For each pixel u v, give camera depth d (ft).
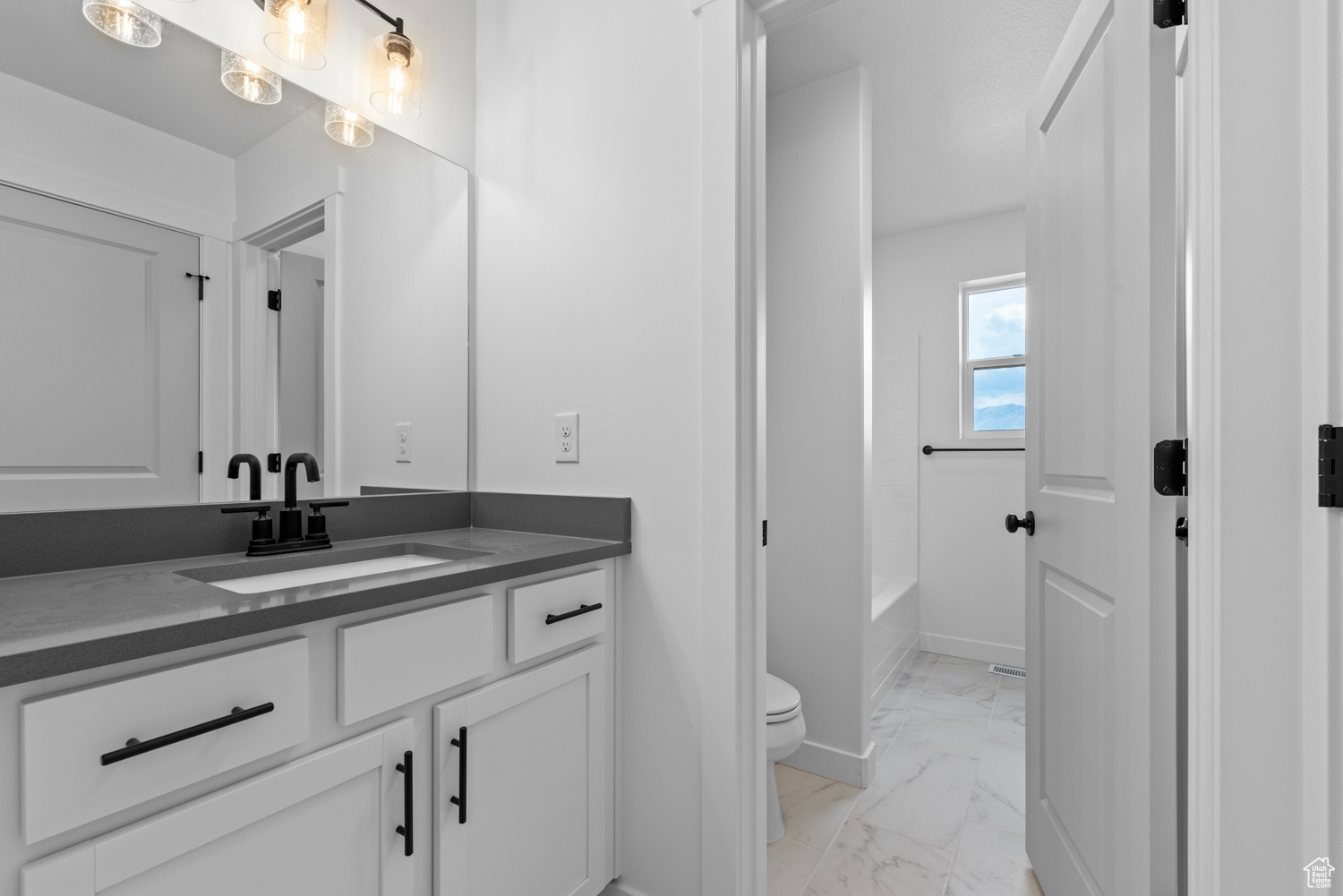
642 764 4.31
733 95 3.93
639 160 4.39
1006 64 6.59
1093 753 3.82
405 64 4.65
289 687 2.55
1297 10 2.27
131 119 3.58
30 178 3.23
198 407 3.82
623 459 4.44
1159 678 3.04
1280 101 2.30
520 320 5.06
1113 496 3.53
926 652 11.03
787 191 7.05
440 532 5.02
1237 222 2.37
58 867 1.95
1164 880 3.05
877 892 4.93
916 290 11.27
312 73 4.38
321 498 4.41
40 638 2.02
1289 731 2.24
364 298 4.65
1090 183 3.85
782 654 7.05
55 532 3.22
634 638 4.36
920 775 6.73
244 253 4.04
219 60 3.94
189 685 2.26
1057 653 4.46
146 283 3.62
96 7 3.48
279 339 4.21
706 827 4.00
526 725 3.63
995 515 10.54
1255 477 2.32
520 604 3.56
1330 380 2.07
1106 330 3.61
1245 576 2.33
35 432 3.20
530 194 5.00
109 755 2.00
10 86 3.18
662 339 4.25
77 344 3.36
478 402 5.34
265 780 2.45
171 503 3.67
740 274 3.95
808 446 6.89
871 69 6.68
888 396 11.44
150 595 2.68
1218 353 2.42
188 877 2.26
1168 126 3.04
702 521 4.03
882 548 11.45
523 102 5.08
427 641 3.06
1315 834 2.13
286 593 2.71
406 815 2.89
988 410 10.84
